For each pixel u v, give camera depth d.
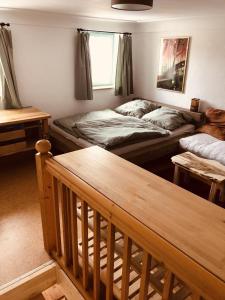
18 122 3.12
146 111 4.32
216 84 3.79
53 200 1.70
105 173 1.36
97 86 4.72
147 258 0.94
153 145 3.35
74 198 1.38
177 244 0.86
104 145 3.01
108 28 4.36
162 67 4.46
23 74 3.75
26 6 3.11
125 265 1.08
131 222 0.94
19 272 1.88
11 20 3.41
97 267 1.33
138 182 1.27
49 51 3.88
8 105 3.61
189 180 3.22
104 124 3.61
